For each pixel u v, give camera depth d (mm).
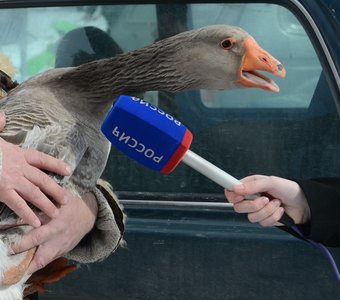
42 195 1476
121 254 2271
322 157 2295
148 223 2314
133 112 1487
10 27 2543
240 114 2355
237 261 2217
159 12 2432
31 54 2535
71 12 2502
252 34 2348
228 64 1616
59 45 2520
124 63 1648
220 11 2379
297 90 2314
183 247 2252
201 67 1626
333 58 2201
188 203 2348
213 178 1567
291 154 2314
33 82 1686
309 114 2307
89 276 2277
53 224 1568
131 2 2451
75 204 1617
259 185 1625
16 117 1552
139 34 2463
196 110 2385
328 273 2166
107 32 2484
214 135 2367
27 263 1557
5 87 1875
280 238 2205
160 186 2385
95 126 1649
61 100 1631
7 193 1428
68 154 1552
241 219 2301
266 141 2334
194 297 2242
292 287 2188
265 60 1606
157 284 2258
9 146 1464
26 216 1455
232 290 2215
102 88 1653
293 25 2297
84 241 1812
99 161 1648
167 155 1521
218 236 2240
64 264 1835
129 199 2389
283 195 1708
